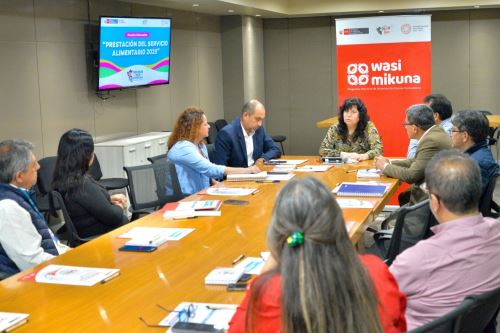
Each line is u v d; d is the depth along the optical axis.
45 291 2.11
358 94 6.13
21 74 5.88
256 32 10.48
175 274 2.26
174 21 8.64
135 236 2.81
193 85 9.16
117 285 2.15
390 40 5.95
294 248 1.22
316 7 9.98
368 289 1.24
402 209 2.64
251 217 3.14
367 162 4.98
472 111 3.66
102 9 7.08
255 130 5.22
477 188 1.96
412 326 1.96
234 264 2.35
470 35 10.16
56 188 3.47
